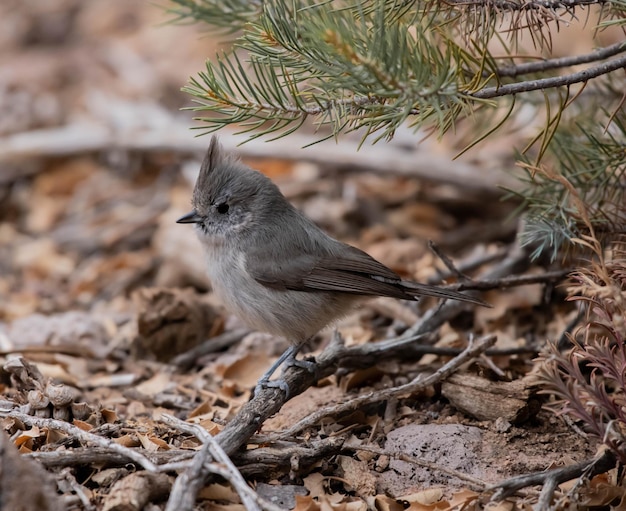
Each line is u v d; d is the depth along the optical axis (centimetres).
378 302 1083
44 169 1593
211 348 1076
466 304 1028
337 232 1362
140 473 661
